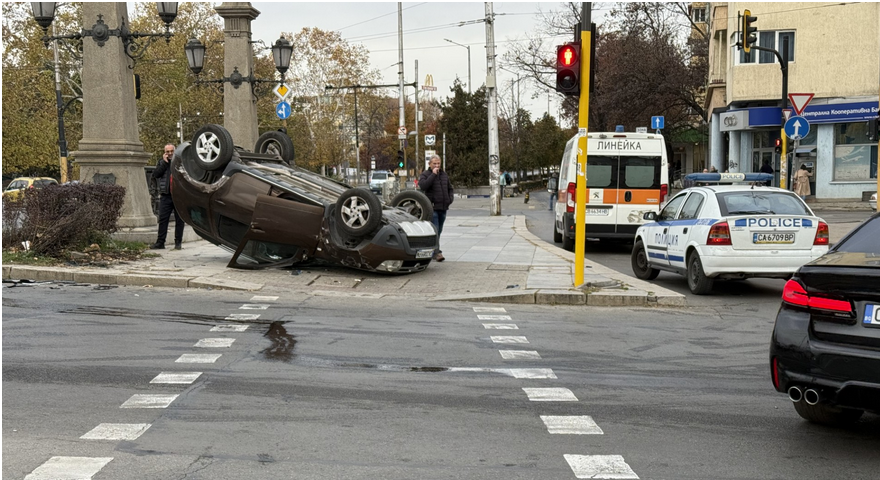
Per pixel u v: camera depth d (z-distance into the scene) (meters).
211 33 65.62
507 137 66.81
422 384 6.95
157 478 4.68
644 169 19.33
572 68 11.55
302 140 75.69
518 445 5.36
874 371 4.92
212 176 13.94
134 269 13.17
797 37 36.53
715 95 45.59
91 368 7.29
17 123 53.12
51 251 13.88
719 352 8.39
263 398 6.43
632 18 53.44
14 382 6.80
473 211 38.38
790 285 5.50
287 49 24.67
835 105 35.50
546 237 24.91
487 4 33.00
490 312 10.79
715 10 44.88
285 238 13.30
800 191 34.00
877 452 5.27
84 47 17.16
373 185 56.78
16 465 4.86
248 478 4.70
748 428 5.79
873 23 35.31
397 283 13.02
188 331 9.00
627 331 9.54
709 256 12.28
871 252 5.60
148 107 59.69
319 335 8.96
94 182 16.86
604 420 5.97
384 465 4.95
